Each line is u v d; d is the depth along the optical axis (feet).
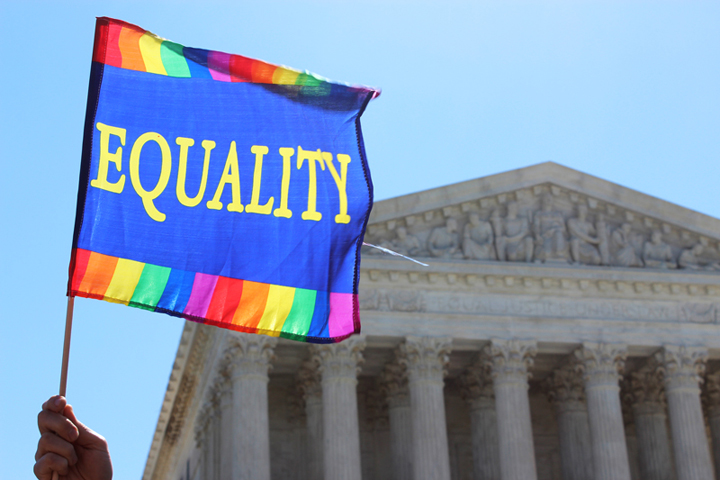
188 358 268.21
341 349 224.12
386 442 257.96
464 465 264.93
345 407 220.64
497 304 235.40
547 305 238.07
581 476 247.29
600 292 241.35
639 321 240.32
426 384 225.56
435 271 230.89
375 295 229.66
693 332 242.78
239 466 210.79
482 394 248.32
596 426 232.73
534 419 274.36
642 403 258.16
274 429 255.29
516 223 240.32
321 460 233.35
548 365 253.24
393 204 232.73
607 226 247.09
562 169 242.78
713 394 263.49
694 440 233.76
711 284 244.22
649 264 244.83
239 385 216.95
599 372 235.40
